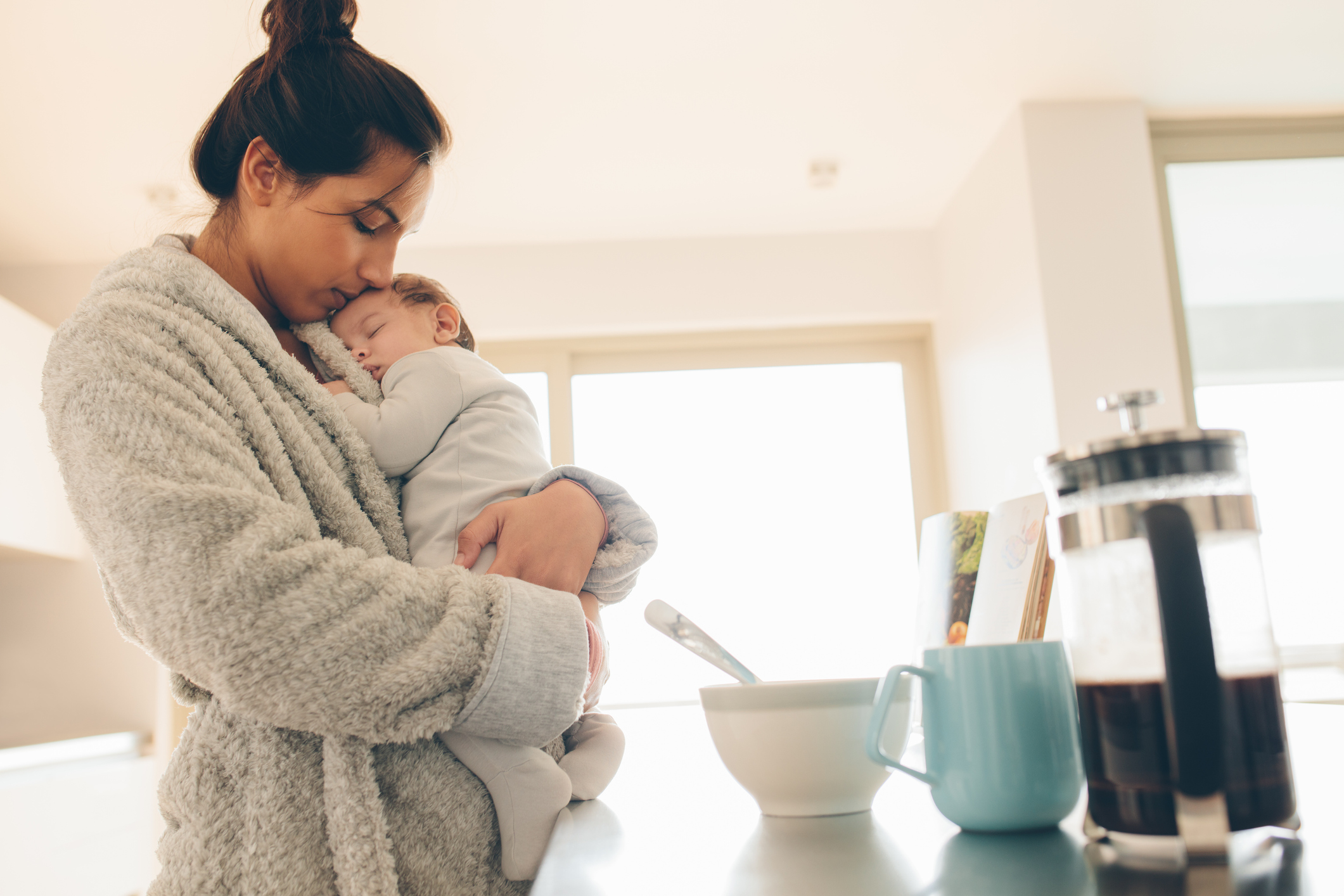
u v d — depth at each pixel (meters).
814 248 3.51
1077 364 2.67
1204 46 2.56
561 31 2.32
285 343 0.90
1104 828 0.40
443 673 0.58
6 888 2.00
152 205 2.93
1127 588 0.39
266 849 0.62
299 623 0.55
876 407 3.56
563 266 3.46
